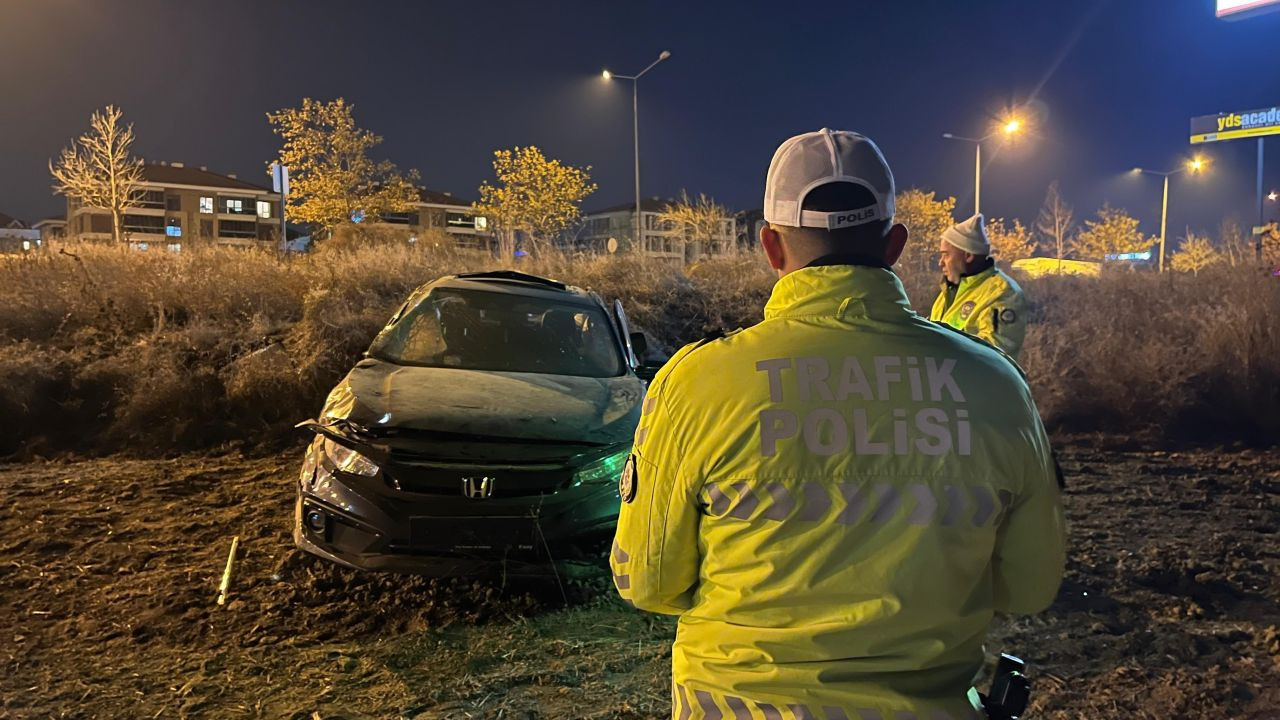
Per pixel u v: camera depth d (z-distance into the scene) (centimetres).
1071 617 384
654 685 319
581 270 1109
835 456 119
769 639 119
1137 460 682
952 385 124
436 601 386
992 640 361
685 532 129
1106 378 802
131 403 689
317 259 1098
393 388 432
